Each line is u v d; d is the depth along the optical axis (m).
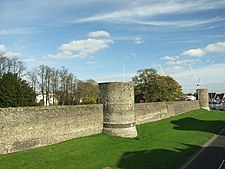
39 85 89.75
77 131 41.38
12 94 46.03
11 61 78.38
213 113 97.56
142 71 102.88
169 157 34.22
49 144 36.69
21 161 29.62
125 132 45.53
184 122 69.81
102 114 46.44
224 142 44.84
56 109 38.03
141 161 32.25
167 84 106.88
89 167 29.41
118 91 45.81
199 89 117.06
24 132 33.56
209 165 30.31
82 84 104.88
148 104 64.75
